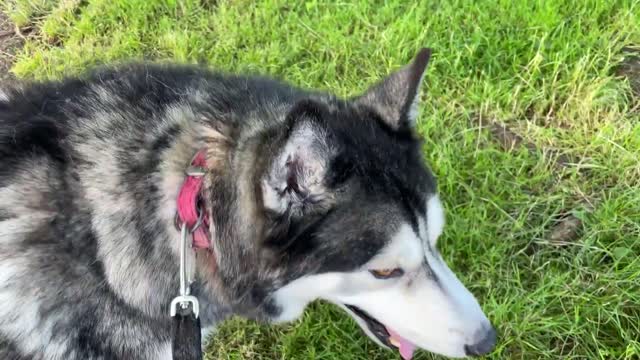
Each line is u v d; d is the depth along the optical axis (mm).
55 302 542
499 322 742
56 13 1126
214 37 1070
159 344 583
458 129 929
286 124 447
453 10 1039
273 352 776
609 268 781
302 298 596
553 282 763
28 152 545
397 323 599
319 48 1024
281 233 494
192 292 567
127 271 543
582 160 884
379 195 517
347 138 510
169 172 538
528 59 985
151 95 578
